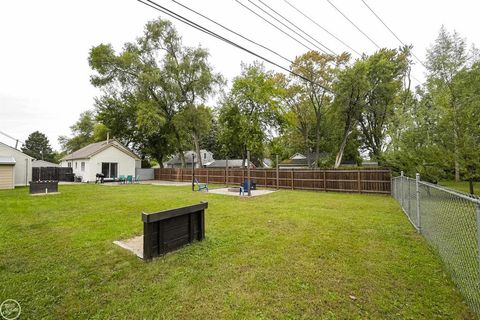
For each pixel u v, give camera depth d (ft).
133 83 71.72
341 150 69.10
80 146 118.73
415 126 32.04
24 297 8.00
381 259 11.25
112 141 72.84
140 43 71.46
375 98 64.85
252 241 13.85
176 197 33.78
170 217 11.99
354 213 21.98
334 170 42.19
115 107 76.79
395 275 9.61
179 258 11.34
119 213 21.94
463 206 8.55
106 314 7.12
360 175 39.45
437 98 30.35
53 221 18.70
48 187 38.45
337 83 60.64
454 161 27.71
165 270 10.09
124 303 7.69
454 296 8.12
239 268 10.27
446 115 28.02
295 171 46.98
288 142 97.96
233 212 22.41
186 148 95.61
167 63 71.67
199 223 13.98
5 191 40.24
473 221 7.64
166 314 7.11
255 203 28.25
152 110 68.85
